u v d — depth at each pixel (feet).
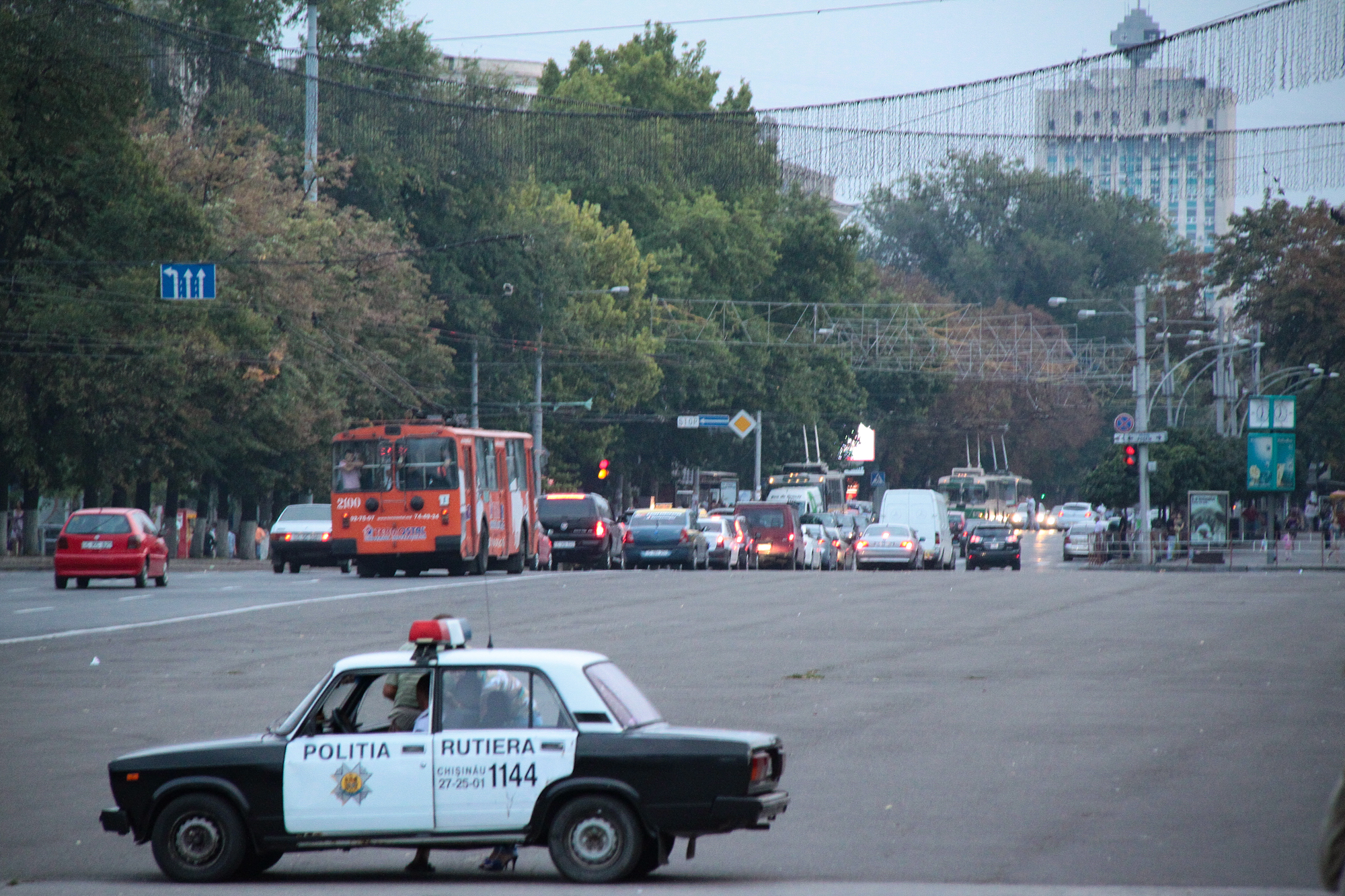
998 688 238.68
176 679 254.47
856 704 222.28
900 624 335.88
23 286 635.66
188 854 127.24
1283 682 242.37
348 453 499.10
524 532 574.97
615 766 124.26
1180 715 210.18
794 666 265.75
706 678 251.19
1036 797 157.17
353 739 127.34
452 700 127.85
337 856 141.69
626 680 133.08
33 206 652.07
